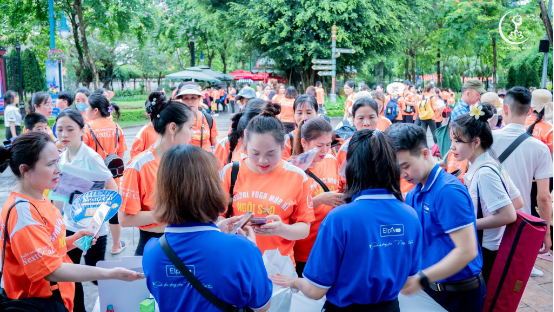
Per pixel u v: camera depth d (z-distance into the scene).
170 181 1.59
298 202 2.44
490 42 21.41
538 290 3.77
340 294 1.84
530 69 26.72
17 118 7.91
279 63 26.00
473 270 2.28
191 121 2.70
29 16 18.94
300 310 2.19
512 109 3.44
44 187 2.06
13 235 1.93
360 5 22.08
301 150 3.08
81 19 17.86
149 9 18.97
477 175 2.54
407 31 25.83
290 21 22.80
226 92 26.89
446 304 2.32
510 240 2.49
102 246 3.30
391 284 1.81
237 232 1.93
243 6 23.25
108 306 2.44
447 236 2.14
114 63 36.16
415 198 2.29
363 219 1.77
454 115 5.33
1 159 1.97
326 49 22.31
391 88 14.33
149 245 1.68
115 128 4.91
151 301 2.38
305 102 4.13
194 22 27.14
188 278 1.57
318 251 1.83
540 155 3.38
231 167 2.48
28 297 2.04
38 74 22.48
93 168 3.30
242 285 1.60
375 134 1.85
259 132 2.24
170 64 41.25
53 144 2.09
